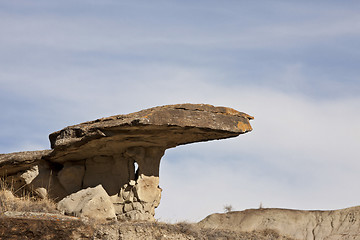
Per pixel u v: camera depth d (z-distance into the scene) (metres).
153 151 29.72
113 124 27.17
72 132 28.69
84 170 30.69
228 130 27.92
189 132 28.02
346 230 30.27
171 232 27.83
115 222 27.94
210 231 29.16
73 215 28.70
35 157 30.44
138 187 29.19
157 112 26.92
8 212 27.25
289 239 30.64
